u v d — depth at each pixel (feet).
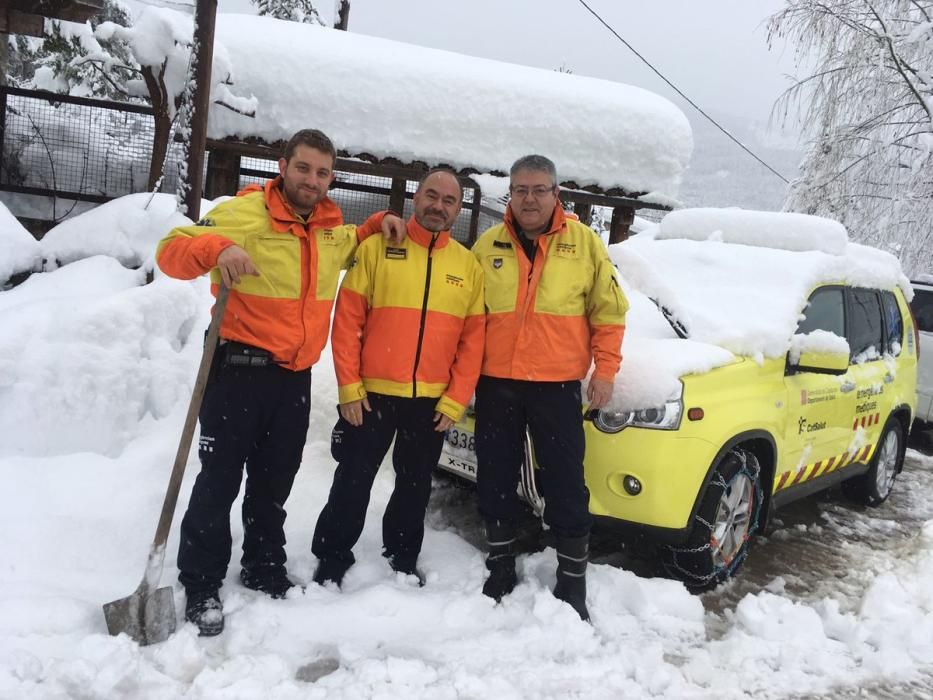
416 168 24.84
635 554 13.39
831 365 13.37
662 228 17.93
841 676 10.25
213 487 9.62
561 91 25.72
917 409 25.57
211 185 24.13
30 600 9.39
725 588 12.65
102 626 9.31
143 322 14.43
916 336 19.67
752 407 12.44
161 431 13.71
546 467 10.86
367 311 10.75
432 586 11.33
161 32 19.99
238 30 22.99
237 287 9.50
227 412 9.49
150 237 16.88
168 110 21.44
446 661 9.47
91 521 11.35
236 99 19.54
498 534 11.25
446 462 12.98
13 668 8.27
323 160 9.44
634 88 27.53
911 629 11.42
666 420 11.25
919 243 35.63
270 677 8.73
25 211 23.02
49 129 23.18
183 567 9.80
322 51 23.40
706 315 13.66
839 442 15.58
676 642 10.65
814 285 14.82
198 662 8.87
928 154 35.94
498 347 10.90
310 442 14.87
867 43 37.09
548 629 10.23
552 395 10.78
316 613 10.07
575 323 10.81
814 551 15.03
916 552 14.69
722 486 11.77
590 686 9.26
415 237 10.57
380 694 8.57
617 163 26.61
